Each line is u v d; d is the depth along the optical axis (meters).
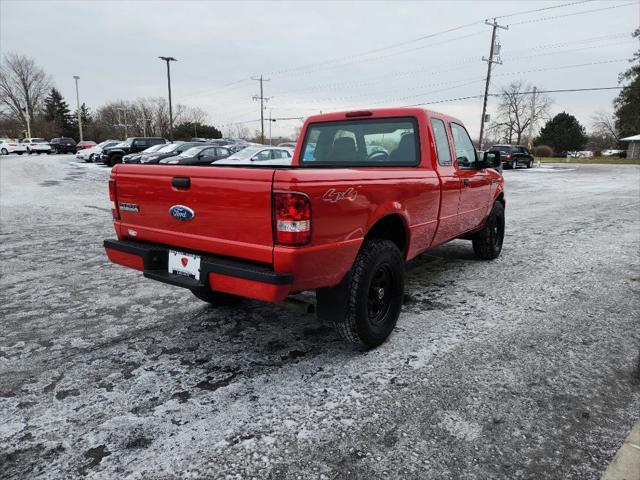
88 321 4.02
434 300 4.52
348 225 2.90
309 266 2.67
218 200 2.82
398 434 2.41
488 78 39.25
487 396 2.76
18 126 82.88
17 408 2.67
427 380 2.95
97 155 30.50
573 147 73.12
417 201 3.75
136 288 4.99
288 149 17.56
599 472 2.13
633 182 21.86
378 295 3.37
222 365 3.19
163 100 93.38
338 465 2.18
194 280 3.01
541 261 6.11
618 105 57.59
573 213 11.08
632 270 5.60
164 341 3.59
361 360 3.24
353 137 4.50
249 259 2.75
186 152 19.98
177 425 2.50
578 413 2.59
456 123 4.86
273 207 2.58
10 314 4.20
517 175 27.58
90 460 2.23
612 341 3.54
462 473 2.12
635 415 2.57
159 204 3.19
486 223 5.86
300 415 2.58
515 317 4.05
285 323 3.95
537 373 3.04
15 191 15.16
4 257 6.39
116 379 3.00
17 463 2.21
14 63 79.56
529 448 2.30
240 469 2.16
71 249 6.92
